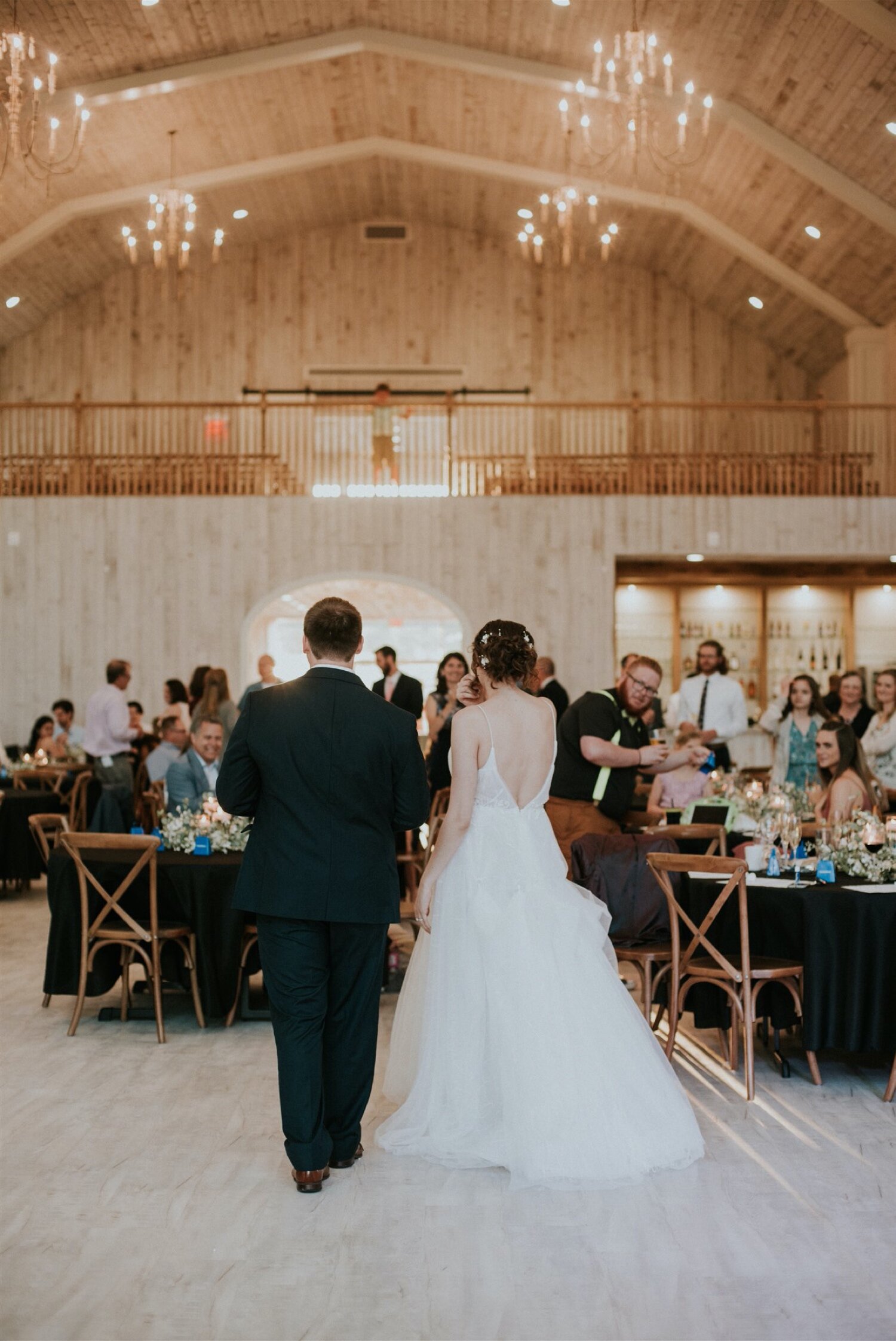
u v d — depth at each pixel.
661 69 12.12
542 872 3.84
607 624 13.94
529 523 14.02
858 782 5.94
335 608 3.60
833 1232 3.21
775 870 5.05
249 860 3.47
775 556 14.05
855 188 12.70
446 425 17.02
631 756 5.41
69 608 13.94
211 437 16.78
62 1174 3.64
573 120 13.36
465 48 12.67
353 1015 3.62
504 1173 3.64
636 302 17.17
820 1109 4.31
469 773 3.81
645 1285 2.90
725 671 9.16
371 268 17.20
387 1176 3.61
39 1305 2.81
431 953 3.87
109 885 5.48
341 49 12.67
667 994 5.23
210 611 13.95
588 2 11.32
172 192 12.48
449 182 15.87
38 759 11.36
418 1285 2.90
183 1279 2.94
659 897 5.06
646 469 14.20
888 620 15.00
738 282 15.98
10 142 9.32
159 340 17.02
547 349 17.14
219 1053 5.00
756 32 11.26
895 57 10.71
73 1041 5.21
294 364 17.06
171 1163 3.73
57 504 14.02
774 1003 4.82
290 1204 3.39
